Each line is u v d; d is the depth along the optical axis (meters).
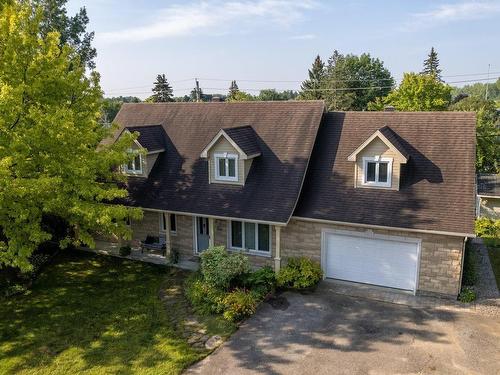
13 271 19.94
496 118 60.16
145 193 21.98
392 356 13.22
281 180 19.69
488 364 12.71
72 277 20.02
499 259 21.98
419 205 17.36
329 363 12.95
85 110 17.86
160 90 81.12
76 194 16.14
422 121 19.77
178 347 14.04
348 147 20.22
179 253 22.47
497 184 38.41
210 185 21.02
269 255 20.06
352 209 18.19
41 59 15.53
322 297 17.39
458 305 16.45
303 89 95.81
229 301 16.09
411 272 17.52
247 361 13.18
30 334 15.09
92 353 13.85
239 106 23.61
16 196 14.55
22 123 15.25
